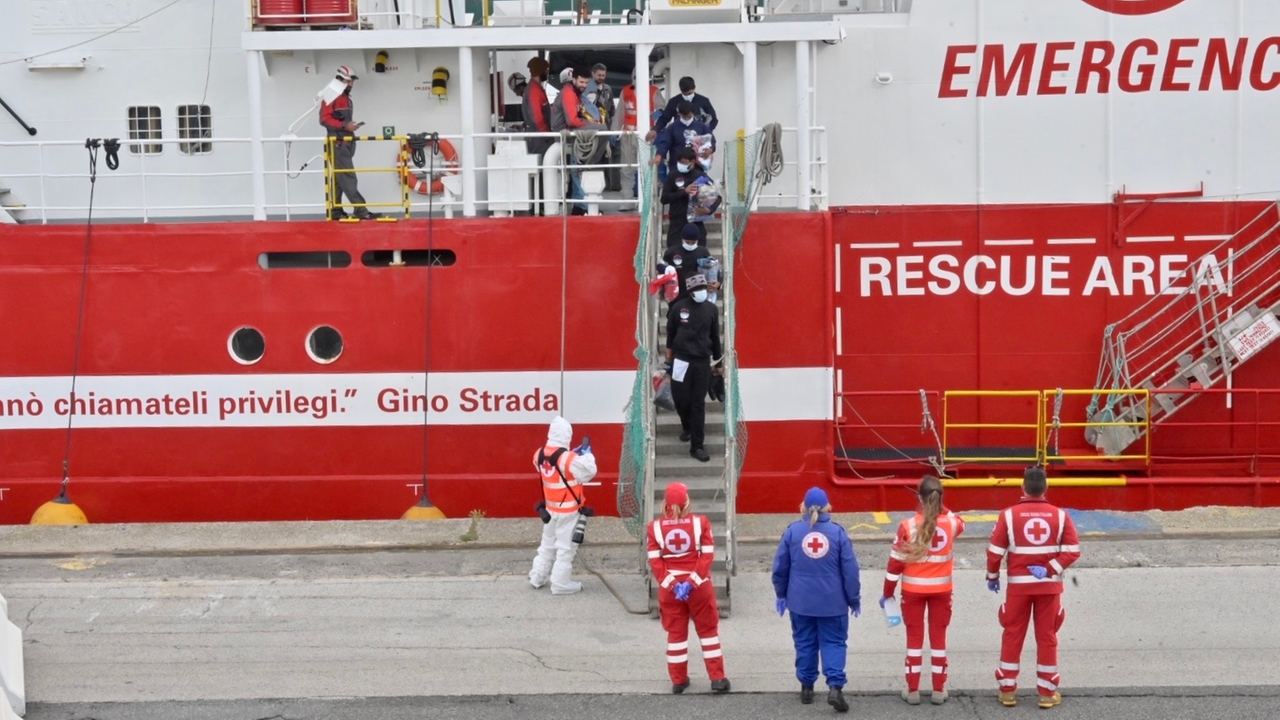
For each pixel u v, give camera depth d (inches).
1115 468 555.2
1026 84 572.1
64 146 614.9
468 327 546.3
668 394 491.2
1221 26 564.7
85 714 339.9
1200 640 380.8
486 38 557.9
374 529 523.5
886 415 578.2
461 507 547.8
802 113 558.9
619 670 368.2
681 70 579.2
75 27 606.5
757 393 542.6
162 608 432.1
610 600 434.9
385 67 582.6
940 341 580.1
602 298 544.4
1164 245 571.8
